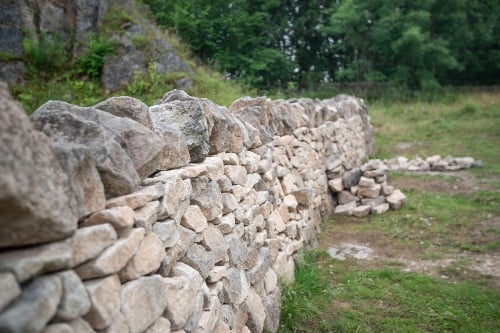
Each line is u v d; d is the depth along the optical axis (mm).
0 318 1002
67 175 1330
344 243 5465
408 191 7773
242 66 14930
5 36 9164
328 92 19625
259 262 3293
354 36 20797
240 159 3295
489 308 3734
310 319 3566
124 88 9344
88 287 1341
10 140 1074
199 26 13930
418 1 20188
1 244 1124
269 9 20031
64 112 1632
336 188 6836
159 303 1671
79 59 9805
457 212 6473
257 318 2938
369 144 11336
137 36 10094
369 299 3941
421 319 3586
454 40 21312
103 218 1485
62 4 10453
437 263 4742
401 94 19516
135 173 1786
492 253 4984
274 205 4051
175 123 2525
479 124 14180
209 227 2465
